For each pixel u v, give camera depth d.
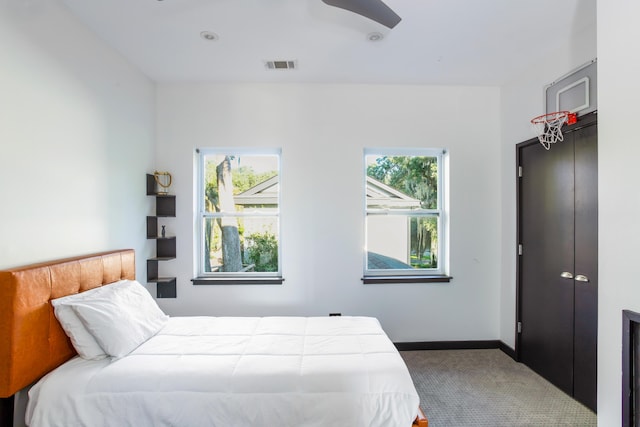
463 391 2.24
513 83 2.79
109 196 2.23
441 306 2.96
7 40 1.47
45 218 1.68
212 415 1.37
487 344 2.98
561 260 2.25
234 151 3.00
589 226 2.02
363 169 2.95
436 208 3.08
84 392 1.39
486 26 2.03
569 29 2.06
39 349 1.49
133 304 1.90
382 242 3.06
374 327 2.07
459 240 2.98
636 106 1.25
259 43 2.23
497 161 2.99
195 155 2.93
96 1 1.77
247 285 2.89
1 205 1.44
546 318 2.40
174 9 1.85
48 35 1.70
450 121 2.97
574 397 2.14
